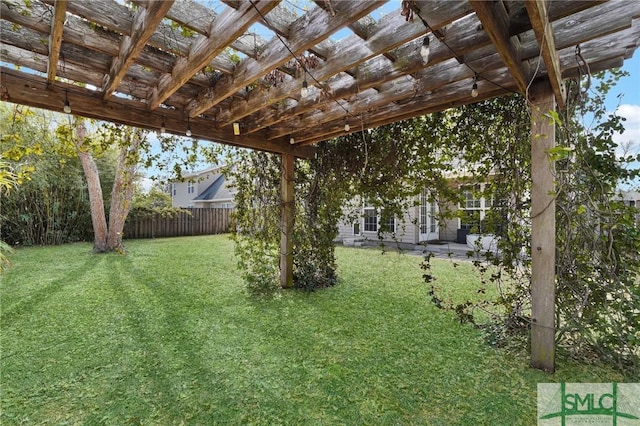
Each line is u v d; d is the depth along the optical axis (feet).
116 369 7.64
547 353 7.41
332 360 8.06
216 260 22.22
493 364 7.82
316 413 6.08
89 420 5.90
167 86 7.62
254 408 6.23
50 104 8.14
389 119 9.90
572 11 4.70
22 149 10.81
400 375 7.36
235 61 7.22
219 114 10.53
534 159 7.39
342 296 13.57
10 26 6.08
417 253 24.90
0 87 7.50
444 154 10.59
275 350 8.59
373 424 5.79
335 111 9.77
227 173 15.31
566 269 7.74
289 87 7.66
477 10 4.19
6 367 7.71
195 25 5.44
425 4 4.85
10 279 16.29
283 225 14.57
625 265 7.20
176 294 13.83
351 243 30.30
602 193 7.39
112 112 9.08
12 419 5.90
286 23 5.60
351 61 6.15
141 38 5.26
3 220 27.50
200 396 6.61
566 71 6.89
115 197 25.95
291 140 13.29
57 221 30.37
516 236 9.04
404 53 6.56
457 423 5.79
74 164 30.50
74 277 16.80
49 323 10.48
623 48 6.12
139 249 27.68
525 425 5.72
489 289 14.39
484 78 7.13
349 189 13.94
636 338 7.06
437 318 10.93
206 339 9.28
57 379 7.22
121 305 12.30
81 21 5.93
